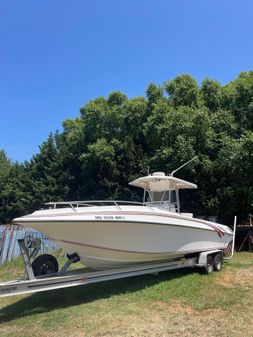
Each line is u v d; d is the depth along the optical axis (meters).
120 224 8.41
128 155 25.47
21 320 7.17
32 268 8.09
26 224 7.54
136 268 9.20
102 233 8.27
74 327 6.68
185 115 19.61
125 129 25.62
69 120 31.81
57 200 30.42
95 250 8.41
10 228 15.36
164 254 9.61
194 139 19.11
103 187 26.19
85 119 27.91
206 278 10.25
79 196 28.05
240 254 15.85
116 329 6.54
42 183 32.88
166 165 19.19
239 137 20.23
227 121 19.67
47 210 7.90
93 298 8.52
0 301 8.66
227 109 20.94
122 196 25.70
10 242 15.14
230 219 20.20
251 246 17.67
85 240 8.20
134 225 8.67
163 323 6.83
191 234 10.43
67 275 8.05
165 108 21.11
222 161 18.67
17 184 36.03
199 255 10.81
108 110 26.55
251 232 17.92
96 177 27.06
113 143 25.64
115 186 26.02
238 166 17.88
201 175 19.64
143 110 24.27
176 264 10.18
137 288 9.22
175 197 11.38
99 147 25.17
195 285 9.45
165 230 9.49
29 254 7.75
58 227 7.77
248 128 20.17
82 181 29.72
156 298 8.37
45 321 7.02
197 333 6.37
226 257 12.91
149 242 9.13
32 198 32.81
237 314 7.31
